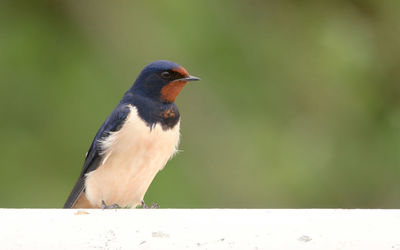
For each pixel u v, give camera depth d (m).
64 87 12.61
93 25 13.33
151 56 12.94
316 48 13.67
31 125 12.32
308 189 12.66
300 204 12.64
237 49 13.09
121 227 4.85
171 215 5.02
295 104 13.24
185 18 12.91
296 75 13.37
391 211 5.15
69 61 12.96
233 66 13.00
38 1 13.37
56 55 13.01
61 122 12.35
